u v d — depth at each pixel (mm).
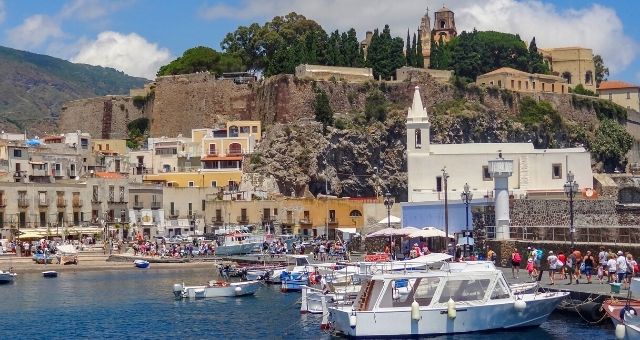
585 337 52688
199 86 197375
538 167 110500
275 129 179250
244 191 167625
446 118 191375
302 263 97875
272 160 174375
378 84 196375
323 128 177000
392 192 182250
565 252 72688
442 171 102562
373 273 57281
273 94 190500
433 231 90938
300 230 158125
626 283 59469
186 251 133750
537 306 55938
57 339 61281
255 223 158875
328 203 158500
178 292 82938
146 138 199625
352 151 178250
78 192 149625
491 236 88562
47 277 108062
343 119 183000
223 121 194625
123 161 179625
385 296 55031
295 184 172250
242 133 185000
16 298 85000
